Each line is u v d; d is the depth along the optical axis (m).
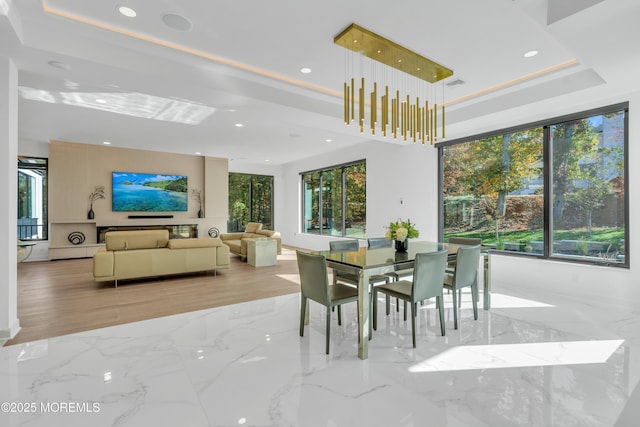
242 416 1.82
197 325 3.27
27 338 2.92
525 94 4.11
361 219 7.94
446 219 5.93
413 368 2.38
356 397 2.01
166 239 5.33
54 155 7.57
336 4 2.55
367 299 2.64
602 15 2.24
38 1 2.48
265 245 6.70
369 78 3.96
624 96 3.77
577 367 2.38
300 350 2.69
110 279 4.74
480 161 5.38
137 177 8.59
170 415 1.83
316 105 4.45
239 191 10.54
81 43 2.89
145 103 4.73
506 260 4.88
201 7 2.60
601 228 4.04
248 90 3.84
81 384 2.15
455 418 1.80
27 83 3.96
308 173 9.95
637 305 3.66
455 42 3.10
